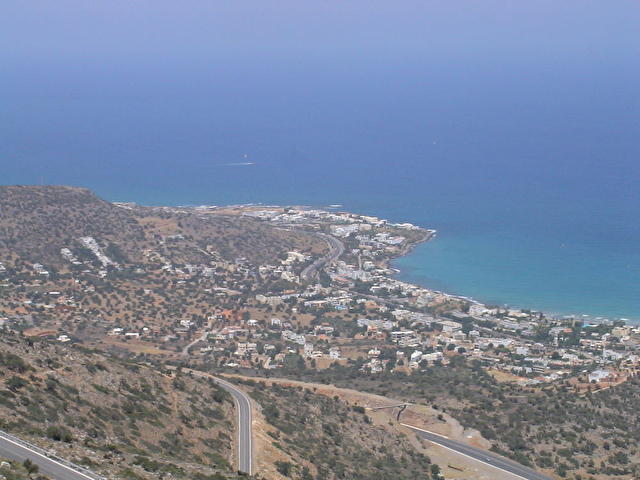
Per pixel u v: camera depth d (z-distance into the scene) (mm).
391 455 129250
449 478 124438
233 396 132500
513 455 135250
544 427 145875
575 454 135875
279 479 99625
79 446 84375
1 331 119062
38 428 86438
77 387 104438
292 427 124500
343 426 134875
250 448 107750
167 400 114875
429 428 146125
